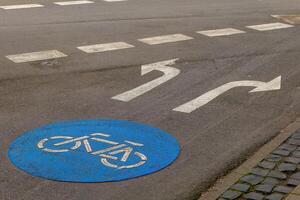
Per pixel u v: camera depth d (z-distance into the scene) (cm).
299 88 1231
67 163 829
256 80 1281
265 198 720
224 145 920
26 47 1512
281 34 1780
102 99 1125
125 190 763
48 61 1388
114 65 1369
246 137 955
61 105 1084
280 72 1352
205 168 834
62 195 746
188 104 1110
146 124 998
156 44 1591
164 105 1102
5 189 758
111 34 1694
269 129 992
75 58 1423
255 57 1484
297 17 2069
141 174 806
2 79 1235
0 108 1059
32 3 2192
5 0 2250
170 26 1836
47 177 789
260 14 2103
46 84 1211
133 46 1562
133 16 1980
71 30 1730
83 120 1008
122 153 869
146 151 881
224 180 795
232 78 1291
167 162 847
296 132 966
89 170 810
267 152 879
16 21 1841
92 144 898
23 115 1026
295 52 1551
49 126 973
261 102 1134
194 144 920
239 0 2405
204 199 742
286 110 1093
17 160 837
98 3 2230
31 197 740
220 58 1462
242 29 1831
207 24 1888
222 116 1051
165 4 2248
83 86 1204
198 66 1380
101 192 756
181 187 777
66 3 2209
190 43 1619
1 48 1494
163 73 1315
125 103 1105
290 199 709
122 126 982
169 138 939
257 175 789
